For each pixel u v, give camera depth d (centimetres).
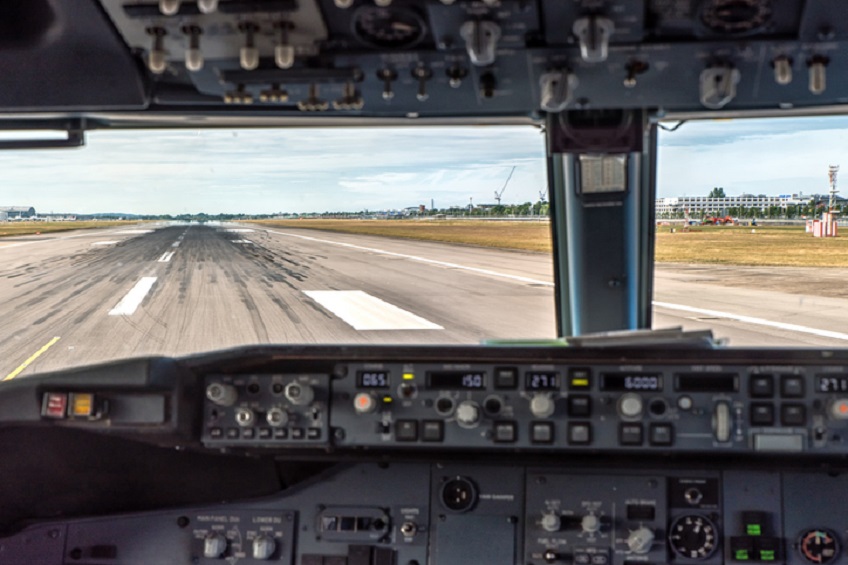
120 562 283
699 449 249
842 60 203
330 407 261
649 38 194
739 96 244
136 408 258
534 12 178
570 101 242
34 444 282
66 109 253
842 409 242
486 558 268
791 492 264
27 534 284
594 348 251
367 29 192
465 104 258
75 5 203
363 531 274
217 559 279
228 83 217
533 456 265
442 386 257
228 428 265
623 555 265
